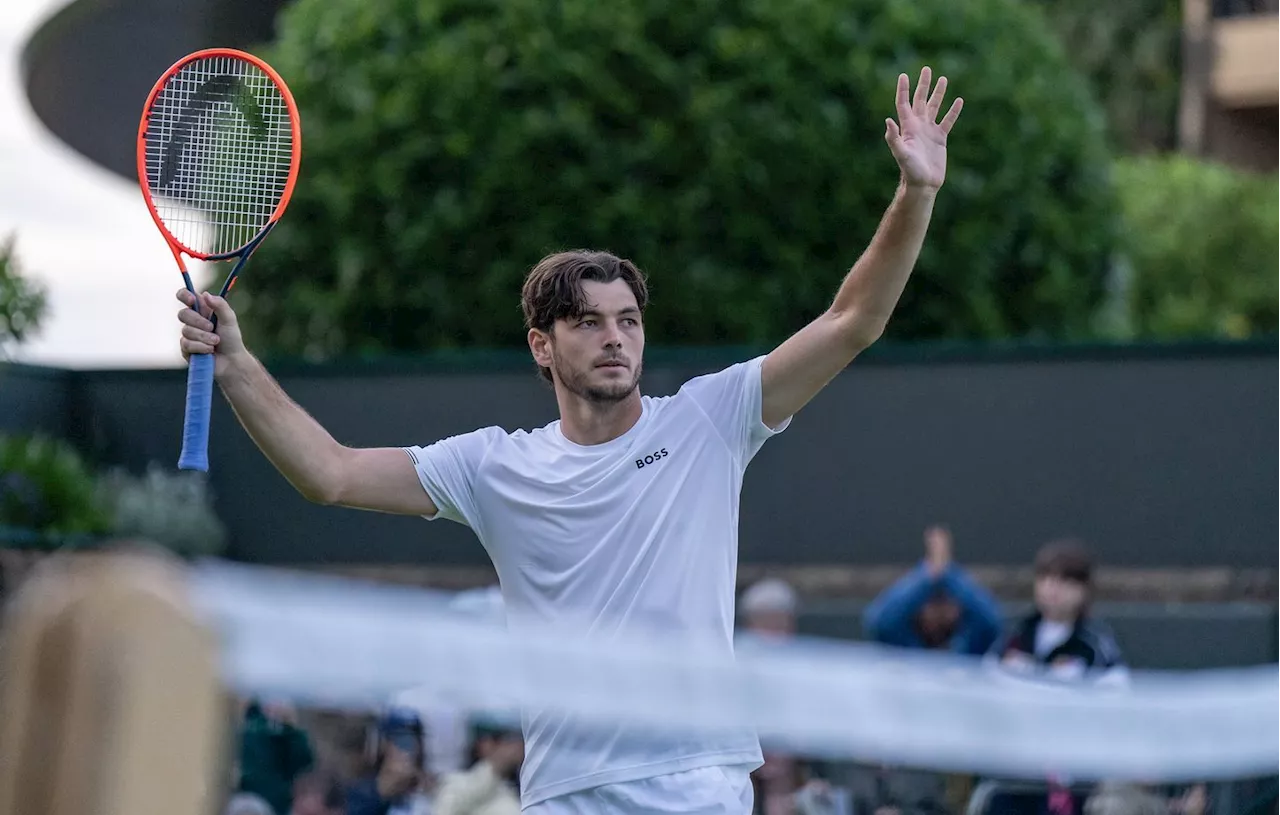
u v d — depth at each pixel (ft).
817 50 122.93
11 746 13.97
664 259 121.08
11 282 115.03
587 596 41.24
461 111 122.42
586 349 42.22
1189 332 223.71
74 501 101.04
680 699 28.63
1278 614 94.22
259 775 69.21
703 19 122.52
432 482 43.19
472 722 69.67
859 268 42.14
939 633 87.51
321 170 125.59
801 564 106.63
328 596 24.25
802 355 42.42
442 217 122.01
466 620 26.76
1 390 107.65
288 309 127.65
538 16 122.31
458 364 110.01
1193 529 100.32
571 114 120.78
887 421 105.81
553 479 42.09
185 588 14.67
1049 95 131.34
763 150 121.39
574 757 39.40
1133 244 143.74
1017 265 127.95
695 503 41.75
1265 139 291.17
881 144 123.34
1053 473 102.94
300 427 42.98
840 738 31.60
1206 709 41.24
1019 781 69.82
